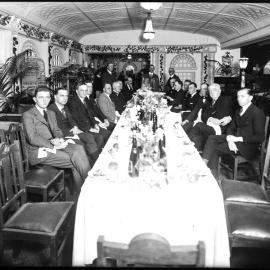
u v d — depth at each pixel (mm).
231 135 5086
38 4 7945
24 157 4090
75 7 8938
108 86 7785
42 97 4820
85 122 6516
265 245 2711
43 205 3115
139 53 15141
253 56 13688
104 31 14195
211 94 6602
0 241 2779
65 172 5160
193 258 1682
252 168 5793
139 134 4281
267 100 9898
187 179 2885
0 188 2809
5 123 5688
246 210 3041
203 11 9781
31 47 9234
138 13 10430
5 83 7082
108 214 2650
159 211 2635
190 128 7273
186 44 14438
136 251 1693
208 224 2643
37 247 3508
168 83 11734
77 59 14211
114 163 2934
